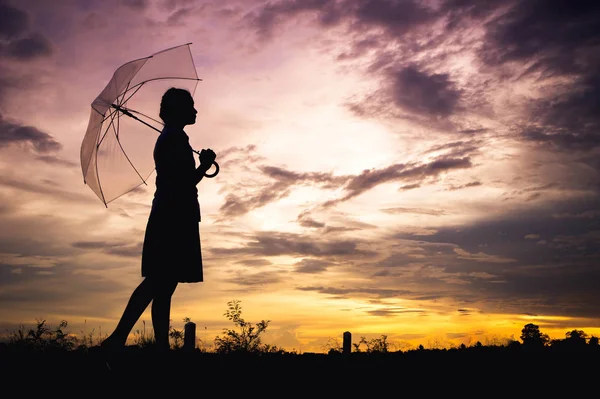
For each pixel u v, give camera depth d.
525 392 5.94
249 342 8.73
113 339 5.20
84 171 5.68
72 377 5.56
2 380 5.45
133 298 5.36
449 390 6.01
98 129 5.71
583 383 6.26
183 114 5.79
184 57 6.46
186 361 6.34
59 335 7.51
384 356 8.12
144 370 5.74
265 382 6.04
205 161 5.66
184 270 5.44
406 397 5.73
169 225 5.41
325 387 6.03
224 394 5.45
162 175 5.53
